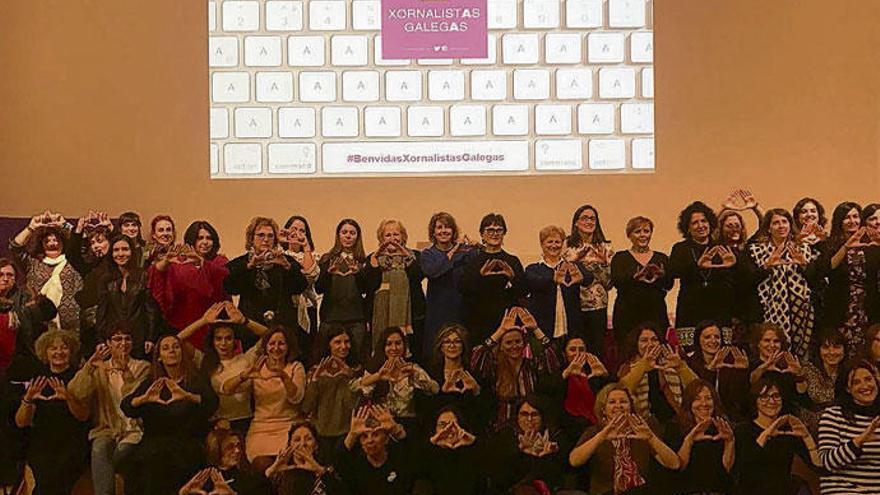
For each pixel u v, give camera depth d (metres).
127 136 6.64
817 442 5.32
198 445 5.23
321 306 5.66
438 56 6.59
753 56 6.60
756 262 5.63
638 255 5.61
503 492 5.22
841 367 5.24
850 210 5.65
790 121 6.62
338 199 6.62
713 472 5.14
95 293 5.59
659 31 6.60
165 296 5.62
